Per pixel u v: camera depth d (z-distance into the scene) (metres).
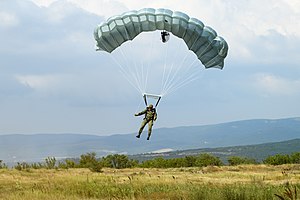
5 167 59.62
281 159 84.31
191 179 45.03
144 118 31.91
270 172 58.12
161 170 65.12
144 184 36.56
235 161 86.88
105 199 29.36
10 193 31.88
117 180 42.47
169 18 35.94
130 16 36.31
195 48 37.28
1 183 40.34
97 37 37.72
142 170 65.25
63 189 33.41
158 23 36.16
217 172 58.84
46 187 34.56
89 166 66.88
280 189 29.89
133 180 41.06
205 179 45.78
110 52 38.44
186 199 28.17
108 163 81.94
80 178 43.12
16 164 61.78
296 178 46.28
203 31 36.53
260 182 38.62
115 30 36.78
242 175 51.50
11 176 47.69
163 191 31.38
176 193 29.84
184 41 37.31
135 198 29.44
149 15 36.12
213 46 36.84
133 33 36.97
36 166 63.56
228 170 62.78
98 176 47.59
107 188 32.88
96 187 33.75
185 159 86.50
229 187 30.97
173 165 85.06
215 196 27.53
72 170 62.78
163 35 36.81
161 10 36.22
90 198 29.80
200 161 85.50
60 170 60.78
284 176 47.34
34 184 36.91
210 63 38.00
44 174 52.44
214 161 86.19
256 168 65.19
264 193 27.72
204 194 28.06
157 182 38.97
